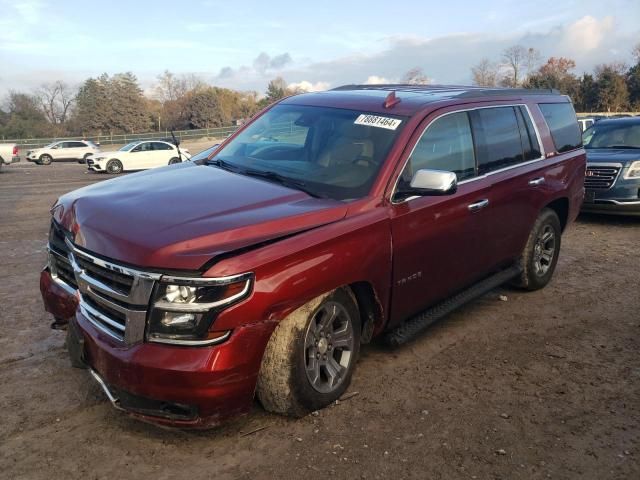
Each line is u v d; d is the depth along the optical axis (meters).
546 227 6.01
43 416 3.61
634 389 4.15
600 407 3.89
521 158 5.53
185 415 3.08
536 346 4.84
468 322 5.34
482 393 4.03
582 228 9.77
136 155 27.42
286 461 3.21
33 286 6.19
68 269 3.79
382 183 3.93
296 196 3.79
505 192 5.11
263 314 3.13
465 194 4.58
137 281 3.04
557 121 6.31
